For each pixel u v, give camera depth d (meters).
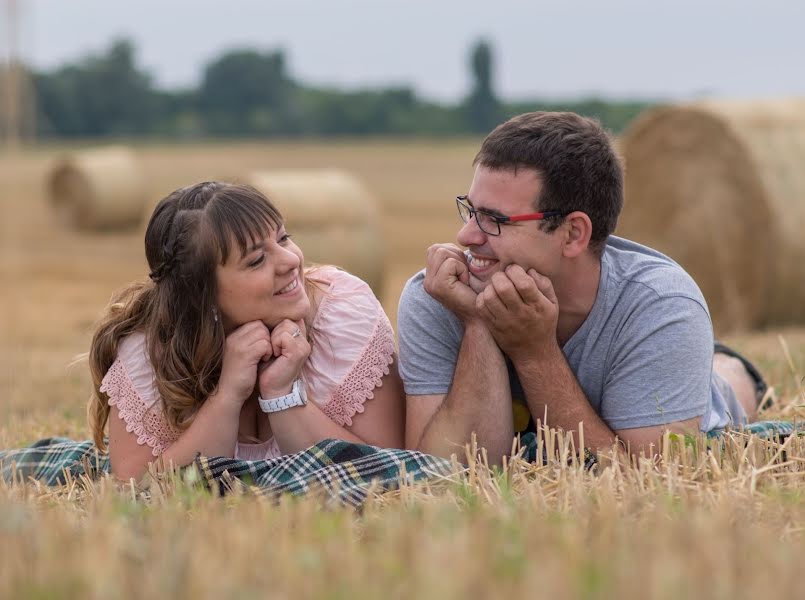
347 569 3.28
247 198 5.44
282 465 5.24
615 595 3.01
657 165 16.34
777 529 4.02
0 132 20.00
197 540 3.66
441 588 2.98
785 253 14.97
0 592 3.11
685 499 4.34
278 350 5.51
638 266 5.69
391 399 5.95
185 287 5.47
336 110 106.56
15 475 5.57
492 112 123.94
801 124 15.55
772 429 5.80
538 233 5.38
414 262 28.06
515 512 4.15
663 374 5.51
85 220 34.22
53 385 10.30
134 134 105.06
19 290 23.09
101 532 3.76
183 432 5.62
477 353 5.55
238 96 109.25
